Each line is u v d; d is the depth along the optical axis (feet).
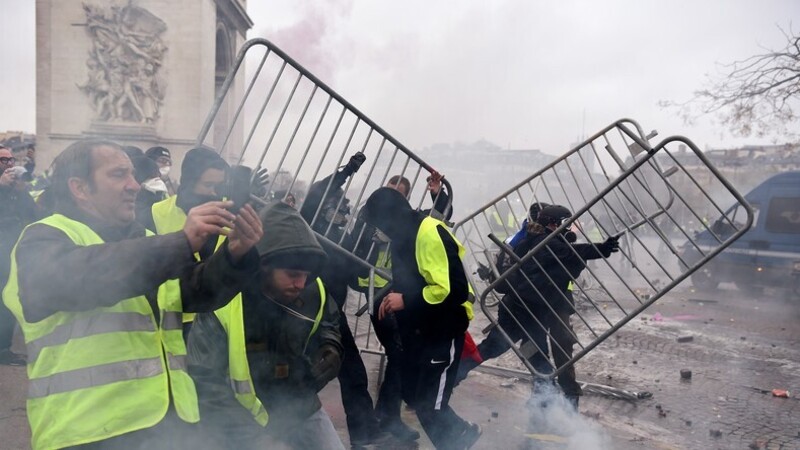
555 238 14.74
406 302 11.17
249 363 7.65
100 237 6.39
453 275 10.79
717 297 40.09
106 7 65.57
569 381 14.99
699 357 23.00
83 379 5.93
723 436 14.74
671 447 13.85
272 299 7.63
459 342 11.39
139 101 66.23
